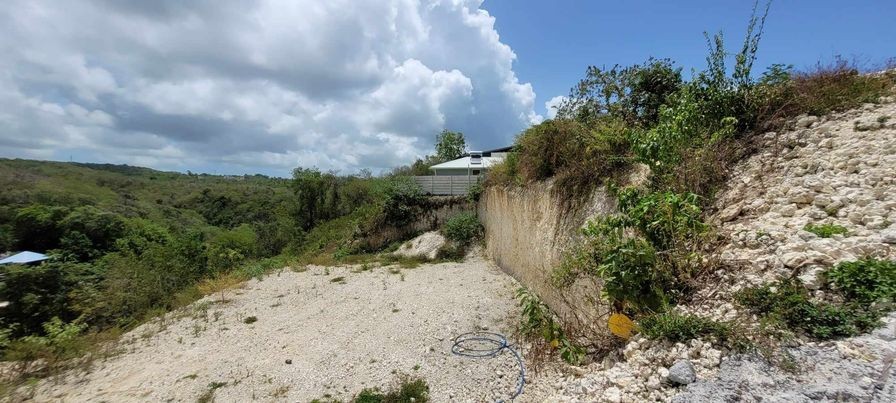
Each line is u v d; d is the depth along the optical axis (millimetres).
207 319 8539
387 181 19688
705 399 2043
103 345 7160
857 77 5445
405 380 5047
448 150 35562
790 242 3123
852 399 1750
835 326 2266
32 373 5980
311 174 22766
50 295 9695
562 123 7895
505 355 5465
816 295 2553
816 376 1981
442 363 5469
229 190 39469
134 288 10883
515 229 10258
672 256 3342
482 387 4680
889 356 1935
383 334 6816
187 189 43688
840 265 2584
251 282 12227
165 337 7551
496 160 14883
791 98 5266
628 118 8570
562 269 5379
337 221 20750
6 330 7305
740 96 5355
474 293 9117
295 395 4969
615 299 3504
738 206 3996
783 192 3953
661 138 4906
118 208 27594
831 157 4176
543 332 4012
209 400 4965
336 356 6039
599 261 4273
